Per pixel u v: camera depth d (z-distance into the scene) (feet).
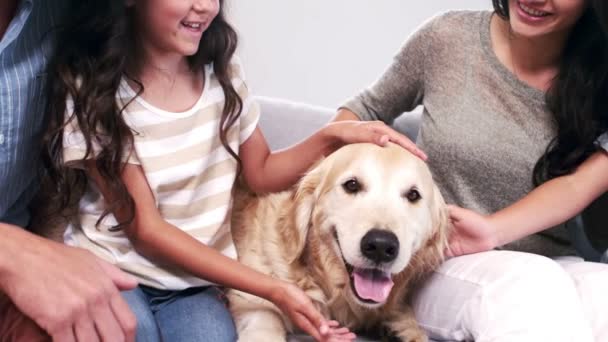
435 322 5.33
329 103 8.95
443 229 5.44
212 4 4.82
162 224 4.81
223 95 5.32
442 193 6.06
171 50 4.89
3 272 3.24
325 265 5.35
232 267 4.80
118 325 3.34
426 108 6.14
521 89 5.77
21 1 4.23
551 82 5.69
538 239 6.01
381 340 5.55
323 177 5.38
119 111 4.68
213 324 4.92
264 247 5.65
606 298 4.91
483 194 5.93
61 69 4.54
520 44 5.72
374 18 8.66
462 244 5.49
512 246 6.00
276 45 8.70
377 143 5.38
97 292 3.29
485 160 5.78
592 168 5.66
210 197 5.20
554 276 4.75
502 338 4.43
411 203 5.18
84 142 4.64
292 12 8.57
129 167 4.81
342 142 5.64
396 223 4.90
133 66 4.91
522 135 5.76
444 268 5.41
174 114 4.98
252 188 5.91
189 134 5.04
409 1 8.65
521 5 5.37
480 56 5.93
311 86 8.88
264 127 7.18
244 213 5.93
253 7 8.51
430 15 8.75
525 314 4.50
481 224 5.33
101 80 4.57
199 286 5.18
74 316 3.21
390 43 8.76
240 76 5.58
